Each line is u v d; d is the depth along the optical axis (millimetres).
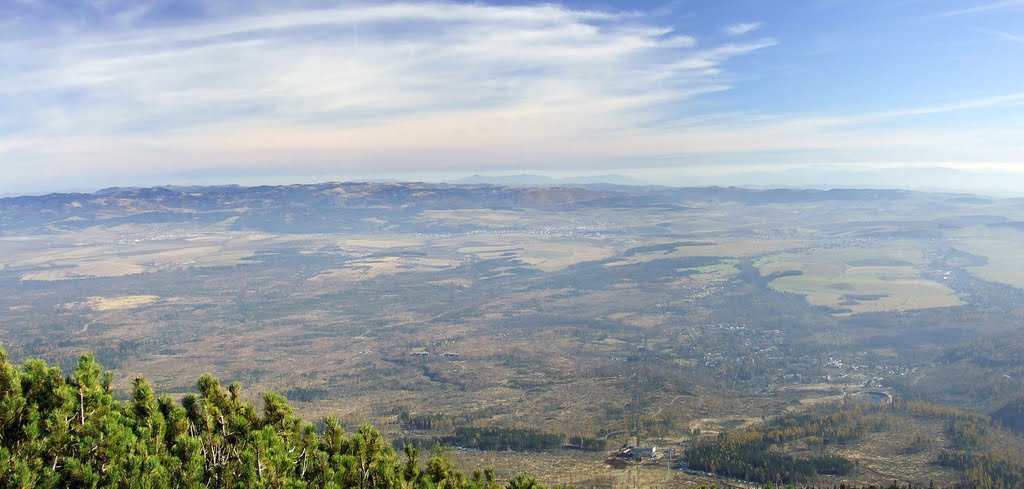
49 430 30062
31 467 27969
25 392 31844
